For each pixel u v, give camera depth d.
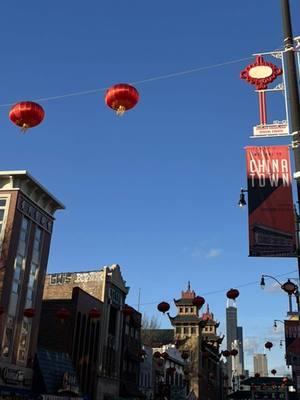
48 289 46.78
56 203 37.94
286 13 12.21
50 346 38.56
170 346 75.19
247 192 12.27
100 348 43.88
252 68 12.50
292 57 11.92
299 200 11.00
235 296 19.92
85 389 40.44
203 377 93.31
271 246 11.73
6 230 32.03
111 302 47.16
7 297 31.00
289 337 18.77
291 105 11.58
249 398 68.38
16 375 31.00
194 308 96.94
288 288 19.11
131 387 50.12
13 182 33.34
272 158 12.47
